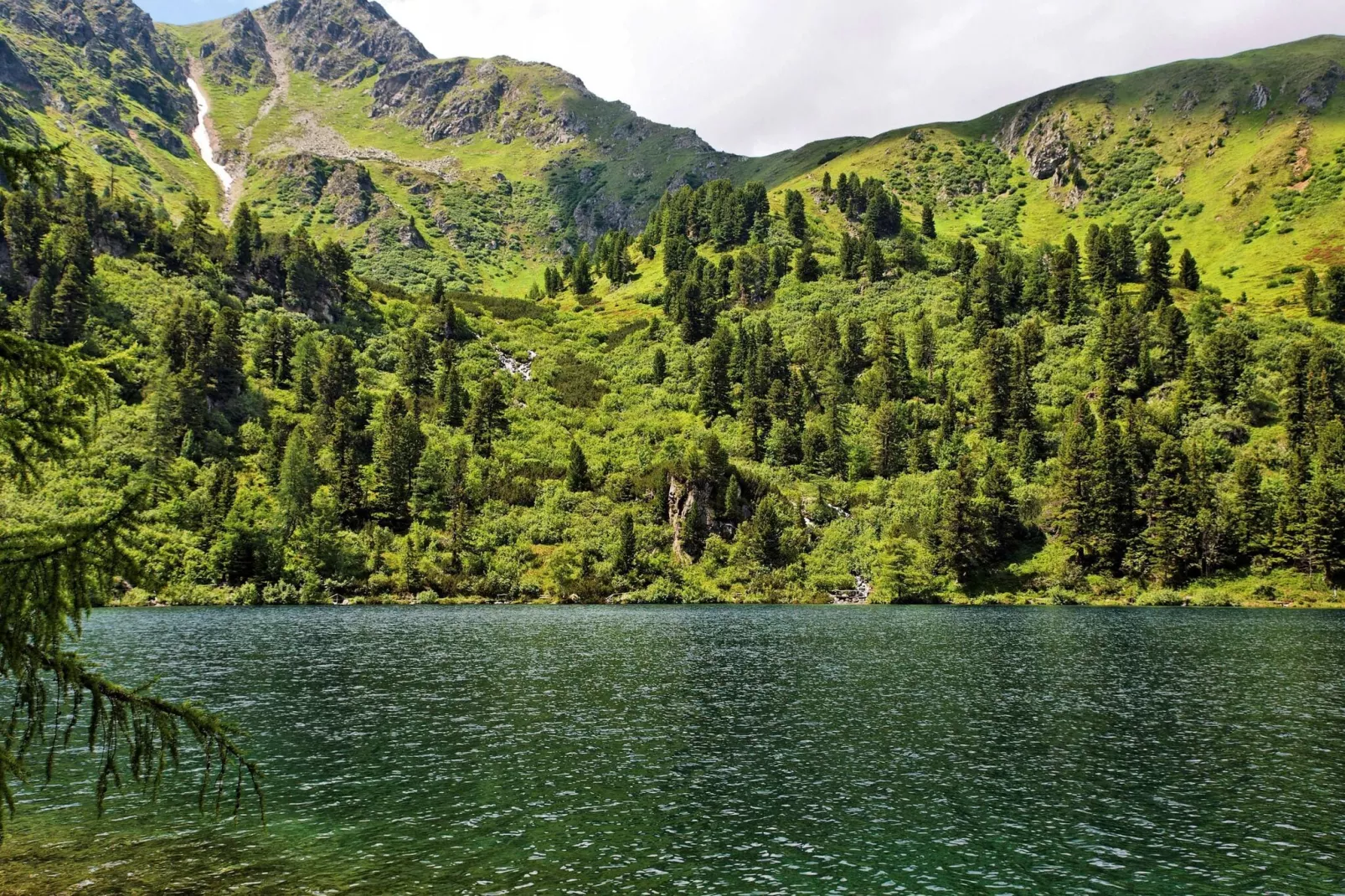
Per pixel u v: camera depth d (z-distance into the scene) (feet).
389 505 433.89
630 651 216.13
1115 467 409.28
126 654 199.52
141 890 68.80
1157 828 85.15
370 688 159.84
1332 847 79.97
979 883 71.77
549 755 112.16
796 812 89.51
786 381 564.30
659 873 73.26
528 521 433.89
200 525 383.65
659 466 464.65
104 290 510.99
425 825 85.20
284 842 80.18
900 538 414.62
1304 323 568.00
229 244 645.10
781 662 197.67
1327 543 367.86
